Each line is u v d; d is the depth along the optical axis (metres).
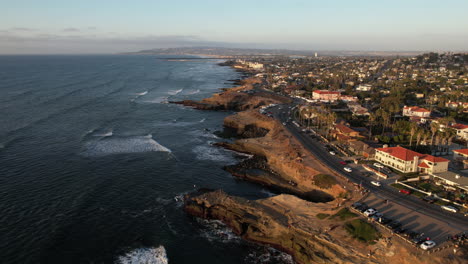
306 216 61.00
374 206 61.12
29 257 51.81
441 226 53.62
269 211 63.34
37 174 81.06
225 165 94.62
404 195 65.94
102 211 66.38
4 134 111.00
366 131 119.00
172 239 59.25
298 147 99.75
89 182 78.38
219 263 53.84
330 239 52.44
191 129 132.62
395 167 80.56
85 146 103.62
